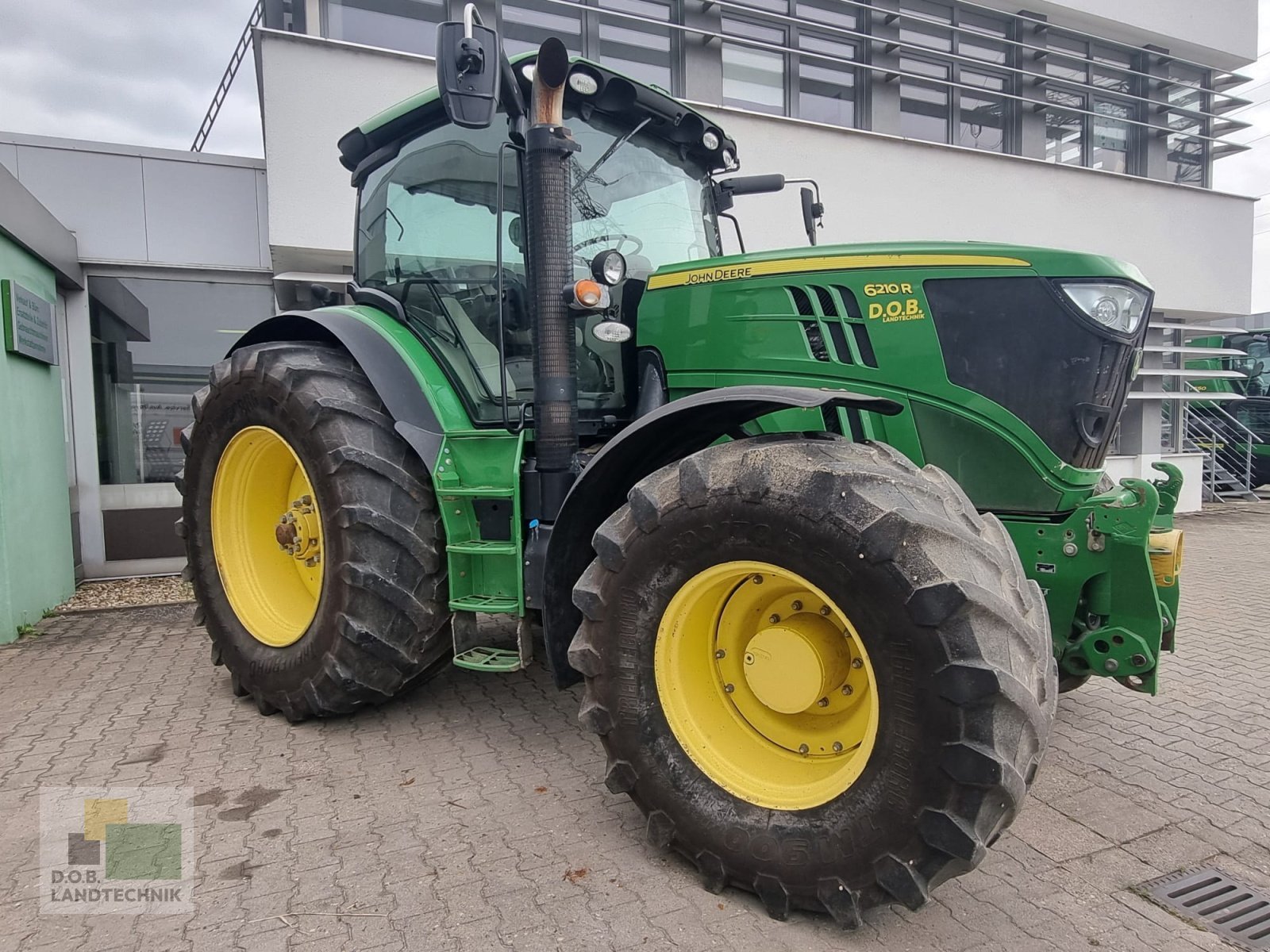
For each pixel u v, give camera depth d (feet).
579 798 8.97
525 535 9.80
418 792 9.12
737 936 6.56
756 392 7.16
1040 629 6.80
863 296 9.03
